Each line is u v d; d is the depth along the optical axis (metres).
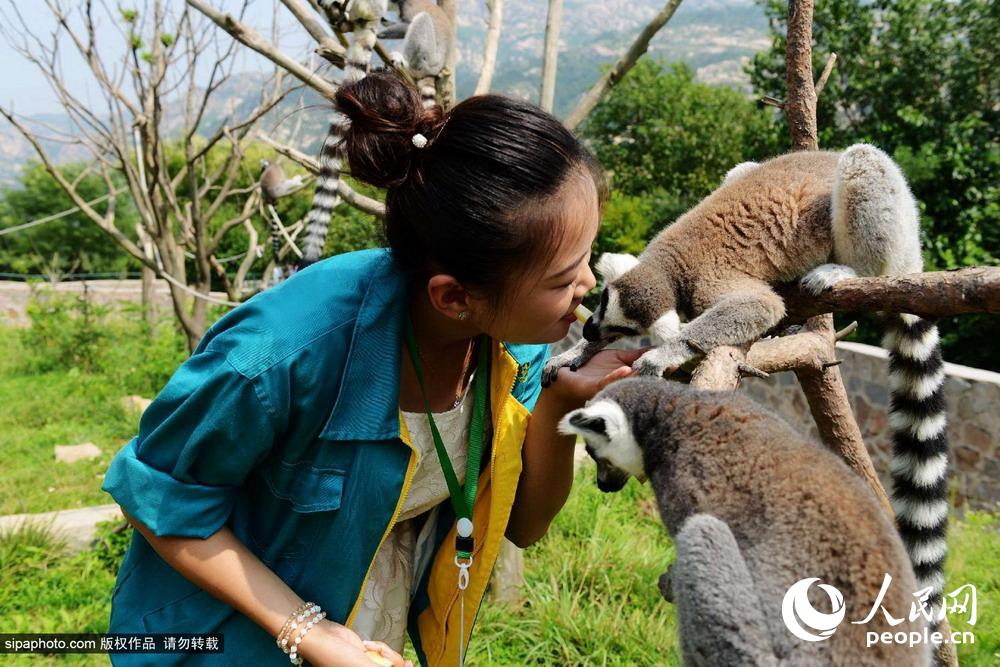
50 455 9.77
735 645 1.67
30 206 35.22
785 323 3.22
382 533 1.77
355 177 1.65
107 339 15.70
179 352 13.86
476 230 1.50
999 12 13.29
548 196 1.50
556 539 6.16
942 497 2.79
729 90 28.58
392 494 1.73
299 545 1.79
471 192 1.49
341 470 1.71
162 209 10.02
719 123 27.41
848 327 3.04
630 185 27.67
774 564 1.75
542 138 1.54
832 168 3.52
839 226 3.31
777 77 16.39
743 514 1.87
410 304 1.81
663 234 3.90
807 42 3.14
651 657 4.68
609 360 2.65
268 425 1.59
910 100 14.16
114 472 1.69
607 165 28.25
